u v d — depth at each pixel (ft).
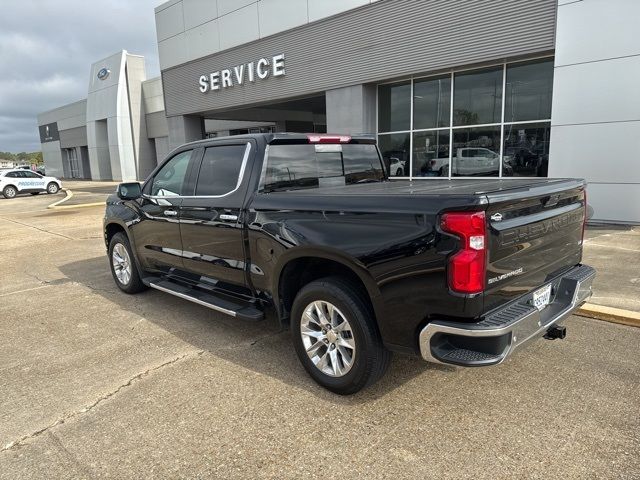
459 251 8.40
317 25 48.60
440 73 41.70
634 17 29.55
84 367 12.88
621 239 26.76
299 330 11.58
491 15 36.37
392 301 9.41
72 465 8.79
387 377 11.80
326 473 8.38
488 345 8.63
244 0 55.57
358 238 9.85
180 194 15.49
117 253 19.99
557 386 11.18
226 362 12.92
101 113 133.08
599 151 31.94
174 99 69.62
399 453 8.87
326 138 14.52
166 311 17.46
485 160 40.57
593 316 15.53
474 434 9.40
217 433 9.65
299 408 10.50
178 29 65.92
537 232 9.93
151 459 8.89
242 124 95.71
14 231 40.60
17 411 10.72
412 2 40.75
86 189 99.96
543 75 36.45
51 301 19.20
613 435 9.25
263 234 12.07
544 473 8.23
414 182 15.30
